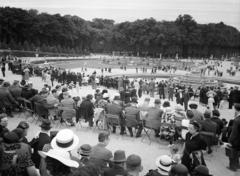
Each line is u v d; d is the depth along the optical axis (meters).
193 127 8.29
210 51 188.25
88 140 12.88
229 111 28.03
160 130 13.46
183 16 183.25
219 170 10.64
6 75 40.81
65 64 95.62
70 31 147.75
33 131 13.46
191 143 8.23
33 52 103.50
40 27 129.12
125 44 187.00
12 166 5.55
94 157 7.25
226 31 184.00
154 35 170.75
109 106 13.85
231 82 74.31
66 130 5.04
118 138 13.69
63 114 14.44
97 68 90.69
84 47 173.12
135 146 12.61
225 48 190.50
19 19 122.25
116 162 6.04
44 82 39.12
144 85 40.06
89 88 39.09
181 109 13.24
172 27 172.88
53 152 4.44
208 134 11.72
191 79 61.75
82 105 14.57
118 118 13.59
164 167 6.31
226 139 13.31
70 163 4.29
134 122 13.38
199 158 8.27
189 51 180.12
